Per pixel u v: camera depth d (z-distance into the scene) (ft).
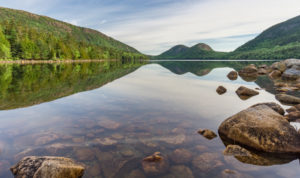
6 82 59.67
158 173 13.53
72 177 12.76
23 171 12.67
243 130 18.84
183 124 23.03
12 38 248.32
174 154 16.06
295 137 17.88
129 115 26.25
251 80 71.15
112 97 38.70
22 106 30.91
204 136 19.72
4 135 19.25
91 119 24.41
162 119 24.72
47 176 12.12
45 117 25.17
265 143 17.44
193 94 42.57
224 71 118.62
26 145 17.16
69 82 61.31
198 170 13.98
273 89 50.49
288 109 29.50
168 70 129.80
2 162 14.43
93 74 92.17
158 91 46.14
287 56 452.76
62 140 18.25
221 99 37.63
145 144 17.69
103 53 485.56
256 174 13.67
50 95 40.55
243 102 35.14
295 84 58.95
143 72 110.73
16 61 226.79
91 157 15.35
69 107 30.42
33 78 71.56
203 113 27.76
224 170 14.05
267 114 20.39
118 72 108.47
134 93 43.34
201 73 103.40
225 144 18.28
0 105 31.50
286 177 13.41
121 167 14.10
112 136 19.25
